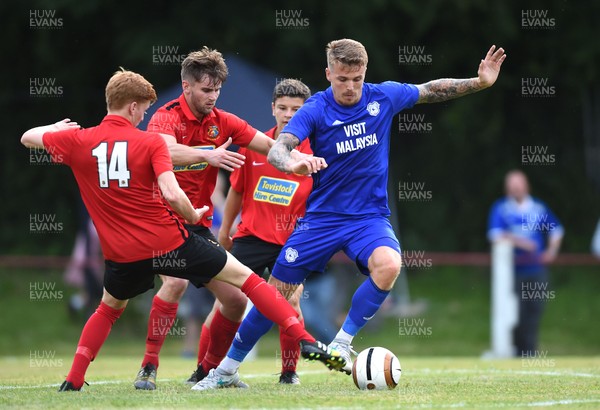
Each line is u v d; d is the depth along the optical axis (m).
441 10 61.31
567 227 65.31
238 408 17.55
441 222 65.12
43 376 26.75
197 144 22.92
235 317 22.83
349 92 21.52
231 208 25.58
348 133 21.81
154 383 22.31
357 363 21.22
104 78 65.19
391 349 53.22
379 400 18.75
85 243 51.34
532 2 63.84
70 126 21.23
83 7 60.06
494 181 65.62
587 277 61.94
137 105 20.48
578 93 65.69
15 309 56.94
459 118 63.91
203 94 22.22
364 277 50.41
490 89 64.19
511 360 37.44
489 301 59.09
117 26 61.44
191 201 23.25
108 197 20.11
